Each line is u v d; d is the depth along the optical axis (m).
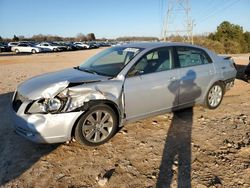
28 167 3.59
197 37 50.66
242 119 5.29
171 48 5.08
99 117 4.08
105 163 3.68
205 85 5.56
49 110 3.71
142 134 4.59
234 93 7.70
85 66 5.15
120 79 4.29
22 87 4.25
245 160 3.72
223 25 50.31
